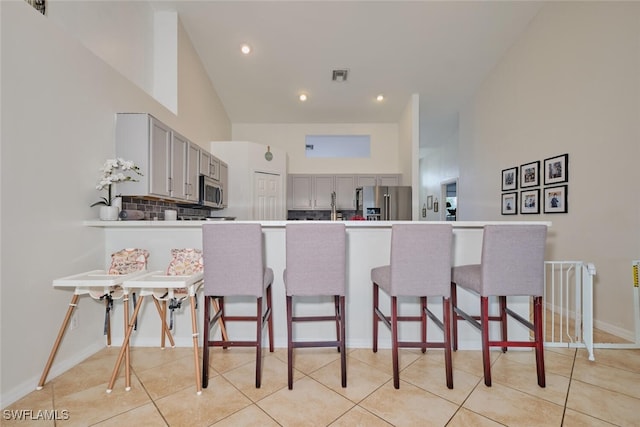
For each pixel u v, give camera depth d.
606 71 2.53
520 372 1.90
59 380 1.79
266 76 4.41
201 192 3.47
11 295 1.58
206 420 1.46
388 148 5.81
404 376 1.85
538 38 3.29
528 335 2.26
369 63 4.11
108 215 2.12
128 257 2.00
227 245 1.70
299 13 3.31
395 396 1.65
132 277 1.82
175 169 2.85
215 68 4.24
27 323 1.66
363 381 1.79
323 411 1.52
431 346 1.73
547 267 3.19
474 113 4.73
